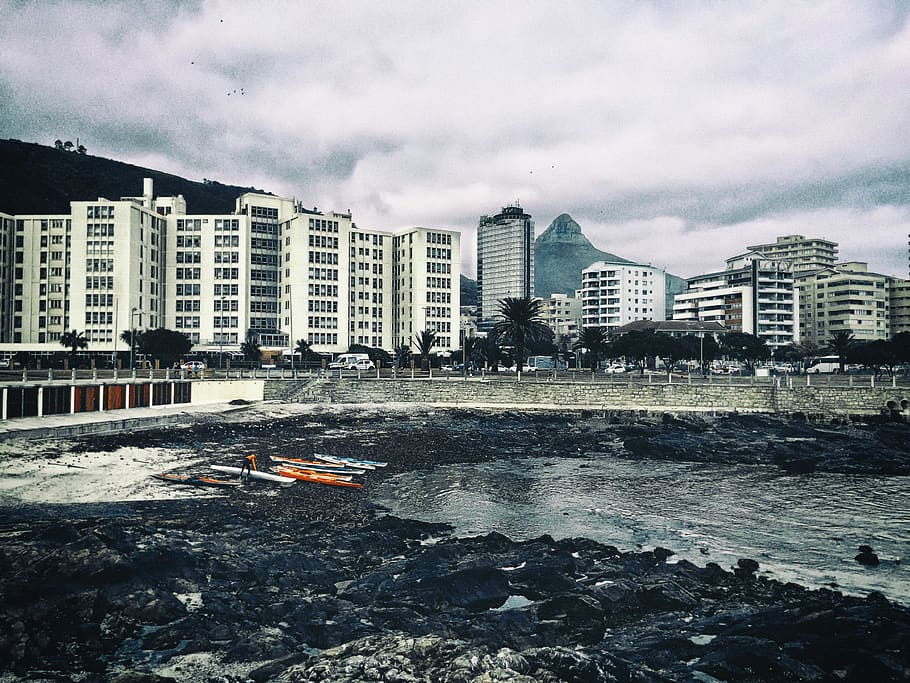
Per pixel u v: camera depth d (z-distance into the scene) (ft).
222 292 499.92
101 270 450.30
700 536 99.81
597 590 71.51
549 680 51.16
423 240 533.14
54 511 92.07
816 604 70.33
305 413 227.40
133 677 49.60
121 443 147.54
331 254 511.40
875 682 53.21
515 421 235.20
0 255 467.52
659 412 245.24
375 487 128.47
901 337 316.81
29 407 162.20
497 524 104.68
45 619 57.36
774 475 151.02
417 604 66.90
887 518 111.34
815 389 240.12
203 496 105.81
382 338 548.31
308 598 67.46
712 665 55.72
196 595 65.57
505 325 331.77
